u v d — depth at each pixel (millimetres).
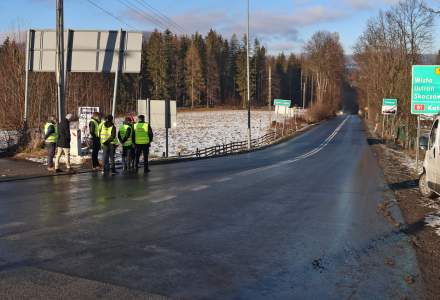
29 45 21422
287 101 52438
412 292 5133
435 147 10766
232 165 20531
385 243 7191
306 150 33312
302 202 10781
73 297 4789
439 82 15656
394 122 44406
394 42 40219
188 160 23844
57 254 6293
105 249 6574
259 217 8992
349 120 95188
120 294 4895
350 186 13734
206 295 4938
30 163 18078
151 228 7879
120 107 92812
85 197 10922
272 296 4953
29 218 8539
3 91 24906
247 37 35562
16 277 5379
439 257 6539
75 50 20969
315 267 5953
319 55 103688
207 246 6836
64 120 16000
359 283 5395
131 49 20891
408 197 11812
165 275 5527
